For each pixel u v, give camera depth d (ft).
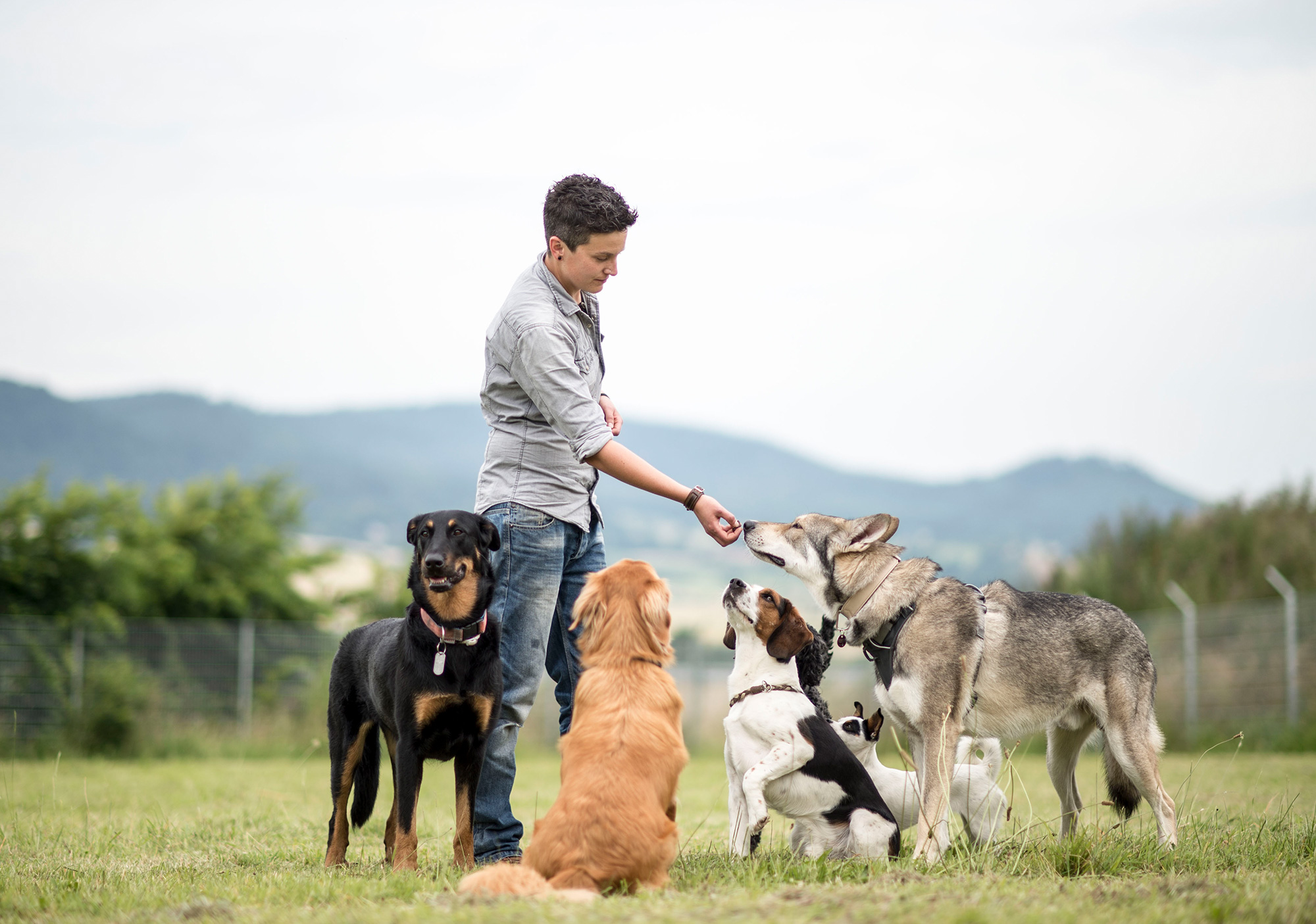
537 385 15.38
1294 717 43.93
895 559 17.83
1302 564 50.70
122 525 58.59
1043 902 11.32
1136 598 54.24
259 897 12.60
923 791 16.74
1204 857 14.92
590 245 15.47
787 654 16.52
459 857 15.25
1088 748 19.40
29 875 15.01
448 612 15.24
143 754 47.11
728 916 10.34
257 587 62.03
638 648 13.75
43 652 48.65
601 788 12.42
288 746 49.67
